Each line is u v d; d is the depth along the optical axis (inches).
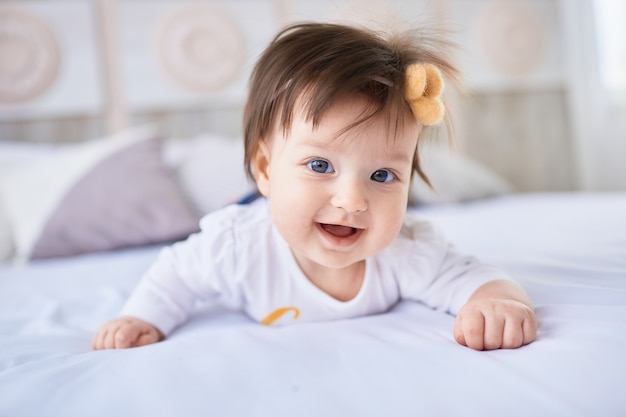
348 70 25.1
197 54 92.4
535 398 15.9
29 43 84.7
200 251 31.2
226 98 94.0
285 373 18.6
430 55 30.0
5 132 84.1
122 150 65.2
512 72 108.8
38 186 61.0
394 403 16.0
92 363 21.4
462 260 30.4
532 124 110.3
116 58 88.8
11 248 58.6
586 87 109.5
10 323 33.2
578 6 109.0
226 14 93.5
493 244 44.5
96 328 32.9
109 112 88.6
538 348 20.8
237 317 33.3
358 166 24.8
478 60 106.0
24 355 25.0
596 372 17.3
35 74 85.0
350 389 17.1
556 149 112.0
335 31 28.3
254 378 18.3
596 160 109.0
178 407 16.3
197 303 37.2
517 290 26.6
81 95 87.3
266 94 27.9
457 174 83.4
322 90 24.7
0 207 60.6
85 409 16.6
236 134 94.6
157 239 59.7
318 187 25.2
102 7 88.0
